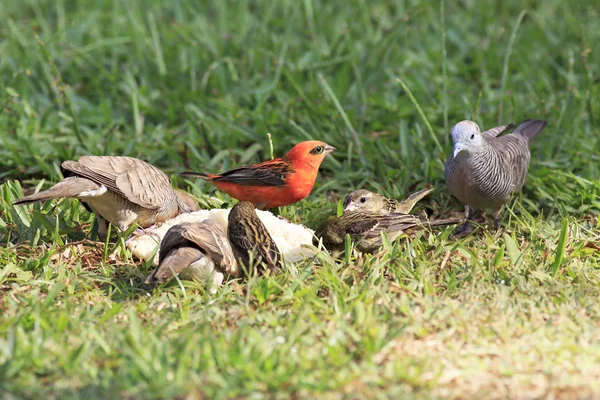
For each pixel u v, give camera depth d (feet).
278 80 59.16
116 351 27.48
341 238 37.19
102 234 38.99
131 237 38.52
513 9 74.84
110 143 50.55
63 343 27.99
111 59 63.52
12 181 46.93
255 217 35.58
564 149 50.44
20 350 27.07
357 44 65.77
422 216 41.29
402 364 26.86
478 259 35.53
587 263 35.99
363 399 25.27
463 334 29.07
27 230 38.83
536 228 39.47
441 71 63.00
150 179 38.32
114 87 58.90
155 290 32.91
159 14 71.56
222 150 51.16
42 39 65.05
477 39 68.69
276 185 42.42
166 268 31.09
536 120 45.75
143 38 64.95
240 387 25.68
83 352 26.91
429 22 70.54
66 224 39.34
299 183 42.50
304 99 54.34
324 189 47.62
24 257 36.65
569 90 55.26
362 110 55.31
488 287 33.04
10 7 74.02
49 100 57.82
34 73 60.13
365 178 48.08
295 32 68.18
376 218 37.81
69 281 34.14
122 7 71.56
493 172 40.47
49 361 26.86
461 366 27.32
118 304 30.71
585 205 43.01
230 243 35.19
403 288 32.22
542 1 75.41
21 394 25.17
